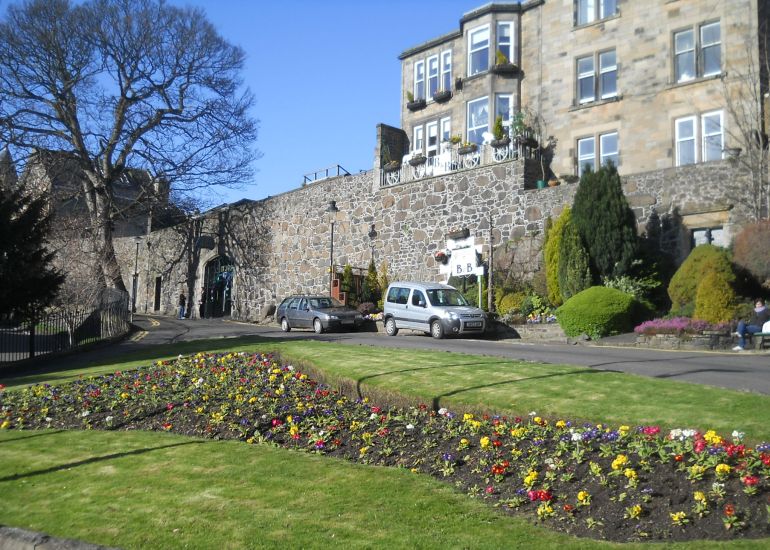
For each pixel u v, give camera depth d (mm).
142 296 46000
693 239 21078
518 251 24609
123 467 7250
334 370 11266
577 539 4906
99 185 34750
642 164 24172
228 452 7613
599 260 21156
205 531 5348
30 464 7574
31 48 32312
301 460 7148
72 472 7191
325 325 24875
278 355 14414
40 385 12609
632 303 19547
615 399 8297
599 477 5754
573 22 26562
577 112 26062
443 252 27078
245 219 38062
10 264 16766
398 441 7539
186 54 35438
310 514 5582
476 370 10844
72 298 24266
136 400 10812
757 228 17531
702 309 17750
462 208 26938
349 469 6730
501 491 5906
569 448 6504
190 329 28797
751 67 21328
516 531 5078
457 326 20953
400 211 29422
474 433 7379
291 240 35062
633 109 24578
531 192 24750
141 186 37688
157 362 14656
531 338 20875
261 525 5398
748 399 8000
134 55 34406
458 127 30062
